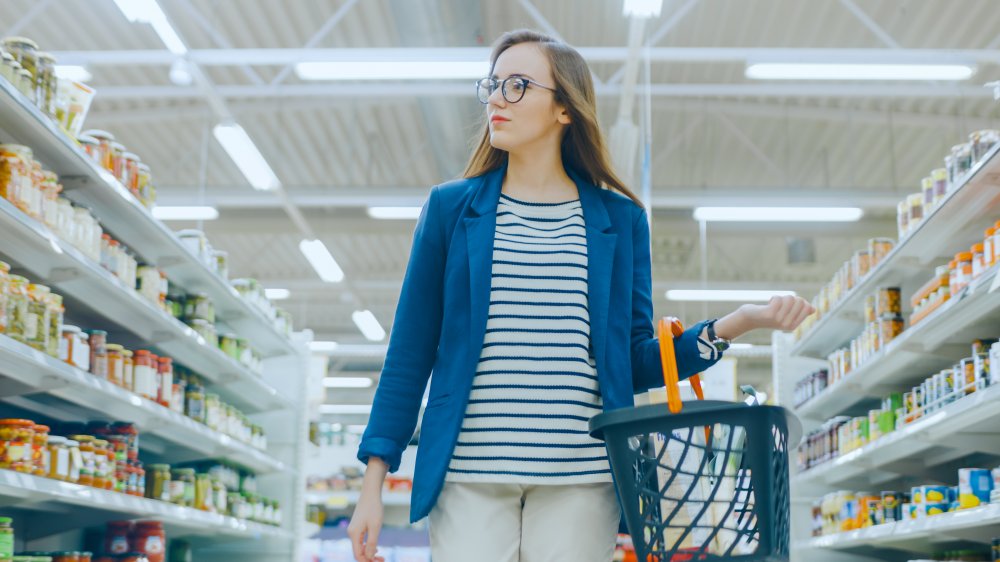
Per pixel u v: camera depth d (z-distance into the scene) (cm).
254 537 682
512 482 142
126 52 764
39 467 332
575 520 142
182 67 744
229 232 1254
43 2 815
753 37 934
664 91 943
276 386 715
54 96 352
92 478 374
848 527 541
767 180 1287
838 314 554
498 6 916
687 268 1574
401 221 1249
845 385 550
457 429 144
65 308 448
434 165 1255
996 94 367
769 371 1850
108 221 437
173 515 463
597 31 953
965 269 381
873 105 1045
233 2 868
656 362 152
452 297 152
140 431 497
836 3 857
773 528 116
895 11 859
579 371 148
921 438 433
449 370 148
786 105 1069
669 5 882
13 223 314
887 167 1210
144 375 437
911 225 456
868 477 609
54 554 366
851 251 1466
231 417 577
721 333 138
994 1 826
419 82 1009
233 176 1255
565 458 143
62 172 383
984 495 372
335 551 1066
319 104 1059
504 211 158
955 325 401
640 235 165
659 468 120
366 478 148
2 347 303
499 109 159
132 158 426
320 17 904
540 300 150
